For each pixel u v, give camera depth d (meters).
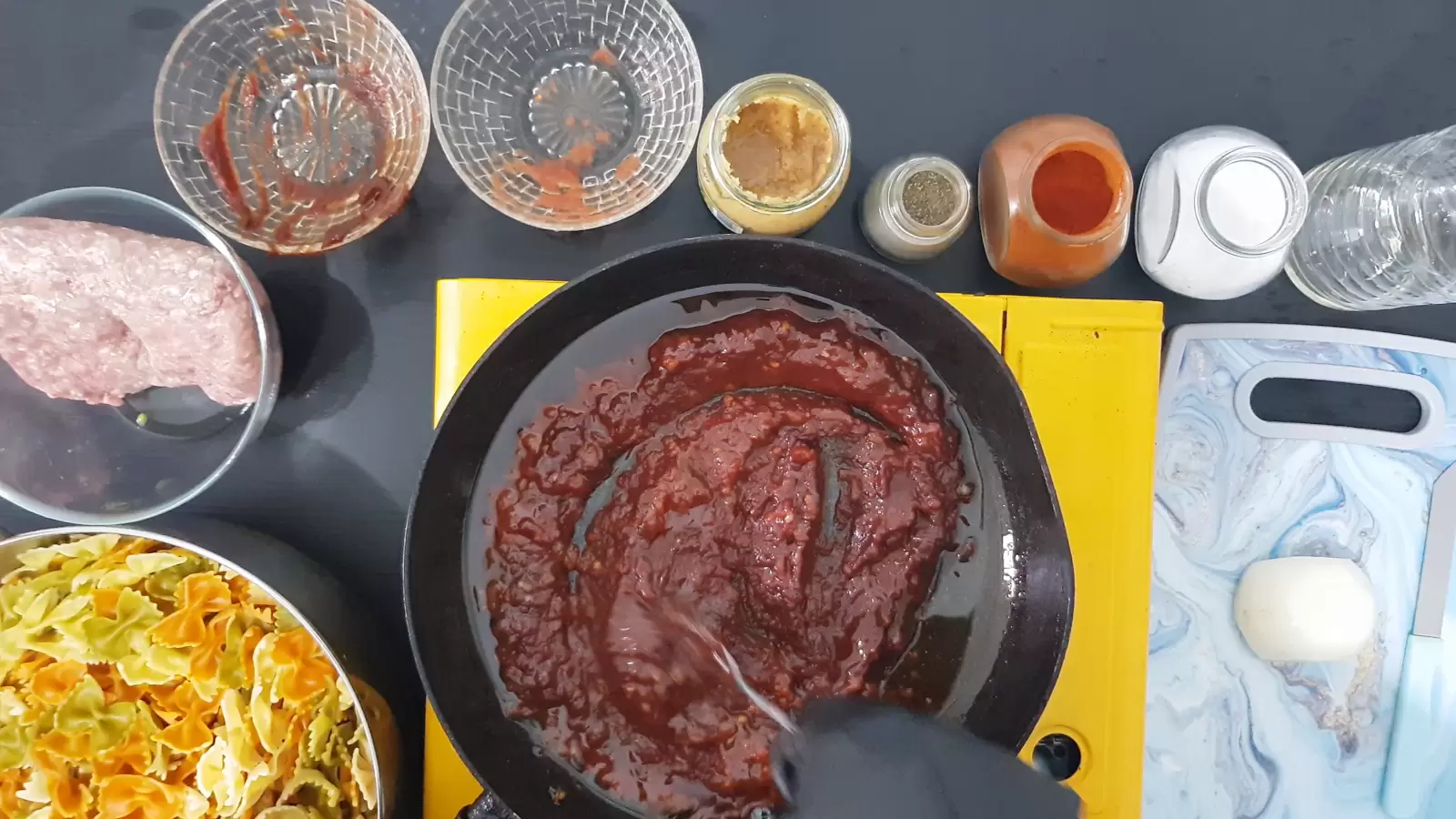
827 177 0.83
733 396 0.77
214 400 0.89
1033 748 0.85
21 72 0.91
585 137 0.94
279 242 0.88
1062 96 0.96
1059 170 0.86
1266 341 0.95
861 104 0.95
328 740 0.81
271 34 0.91
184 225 0.87
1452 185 0.89
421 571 0.69
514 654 0.74
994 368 0.69
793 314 0.78
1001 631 0.75
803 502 0.72
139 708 0.82
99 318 0.83
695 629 0.72
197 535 0.81
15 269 0.81
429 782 0.82
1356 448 0.95
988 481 0.77
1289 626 0.90
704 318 0.78
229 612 0.81
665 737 0.72
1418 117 0.96
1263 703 0.94
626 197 0.92
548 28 0.94
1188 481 0.94
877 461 0.74
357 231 0.89
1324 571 0.90
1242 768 0.93
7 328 0.83
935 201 0.89
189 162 0.89
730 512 0.73
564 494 0.75
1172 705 0.93
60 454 0.88
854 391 0.76
